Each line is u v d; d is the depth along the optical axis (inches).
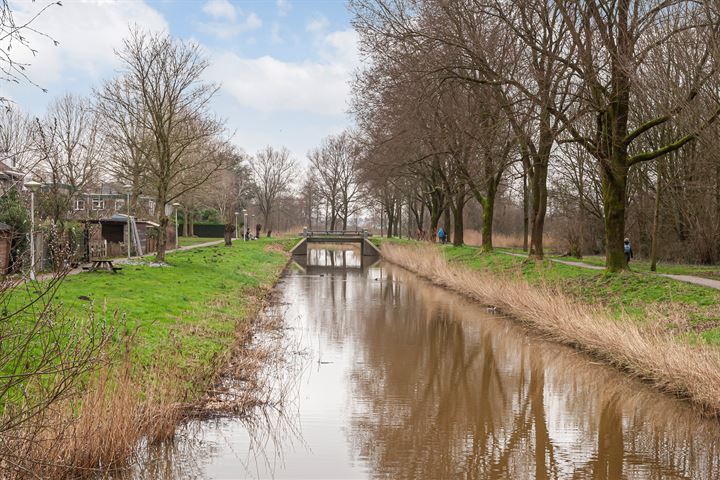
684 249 1286.9
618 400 464.8
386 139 1210.6
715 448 364.2
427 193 1959.9
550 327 689.0
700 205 1238.3
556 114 786.2
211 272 1021.8
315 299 1050.1
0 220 679.7
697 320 564.4
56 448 267.4
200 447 349.7
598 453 356.8
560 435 387.5
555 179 1670.8
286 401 442.0
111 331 305.4
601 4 722.2
